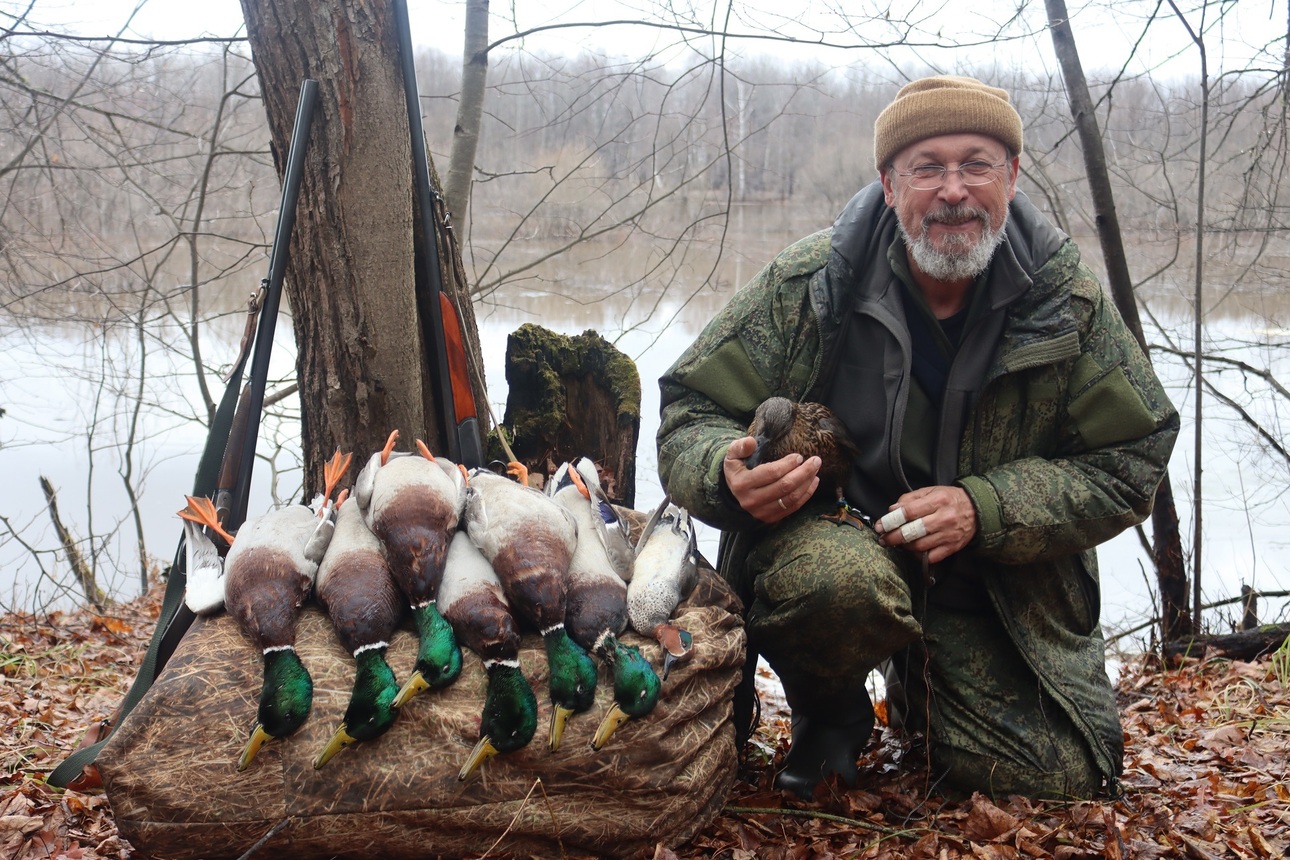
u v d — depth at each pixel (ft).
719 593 5.57
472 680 4.84
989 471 5.76
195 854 4.64
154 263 14.53
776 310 6.03
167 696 4.70
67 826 5.39
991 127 5.52
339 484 6.70
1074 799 5.73
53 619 11.16
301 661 4.80
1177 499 12.15
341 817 4.62
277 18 6.33
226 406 5.95
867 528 5.68
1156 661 9.29
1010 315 5.70
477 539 5.07
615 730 4.75
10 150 12.42
